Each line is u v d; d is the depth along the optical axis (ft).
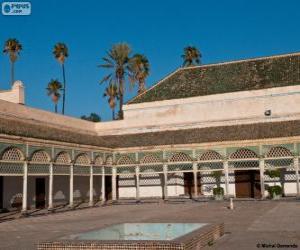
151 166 106.93
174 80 127.03
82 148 93.40
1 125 72.38
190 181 111.65
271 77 112.47
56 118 102.27
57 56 194.90
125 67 183.42
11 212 81.20
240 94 110.32
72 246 30.45
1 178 83.56
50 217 72.23
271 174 99.35
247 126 104.53
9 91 99.55
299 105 103.91
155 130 116.98
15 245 41.42
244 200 94.58
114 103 186.60
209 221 56.13
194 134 105.50
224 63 126.52
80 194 110.73
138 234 36.86
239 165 101.24
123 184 118.52
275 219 55.88
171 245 28.66
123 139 112.47
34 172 77.41
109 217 68.90
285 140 92.27
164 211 75.51
